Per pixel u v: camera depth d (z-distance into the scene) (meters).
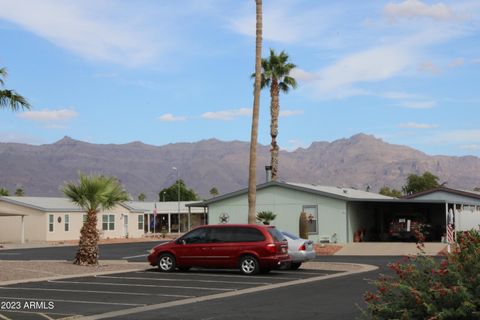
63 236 55.78
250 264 22.28
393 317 8.34
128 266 25.36
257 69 26.45
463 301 7.87
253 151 26.42
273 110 46.94
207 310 13.90
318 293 16.81
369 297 8.80
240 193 43.50
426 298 8.05
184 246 23.19
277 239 22.66
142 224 65.62
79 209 57.19
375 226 49.59
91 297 16.16
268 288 18.27
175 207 80.50
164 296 16.42
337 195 40.62
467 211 44.06
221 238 22.81
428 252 33.47
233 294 16.88
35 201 56.09
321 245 38.03
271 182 42.31
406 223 46.00
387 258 31.17
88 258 25.05
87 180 25.19
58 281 19.77
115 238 60.41
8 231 55.03
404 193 97.62
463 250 8.56
